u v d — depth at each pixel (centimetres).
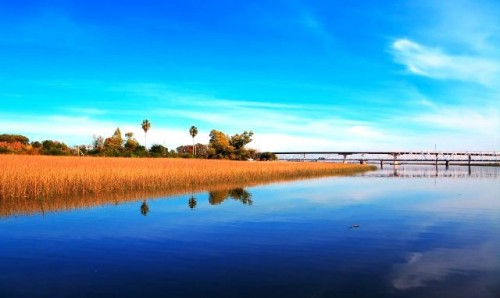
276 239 1487
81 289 962
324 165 8412
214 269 1116
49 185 2744
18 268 1127
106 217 1964
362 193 3312
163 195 2967
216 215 2047
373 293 939
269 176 5516
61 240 1466
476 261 1205
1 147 7475
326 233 1606
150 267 1138
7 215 2009
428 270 1115
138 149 10075
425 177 6525
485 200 2828
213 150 11231
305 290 955
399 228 1720
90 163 3997
